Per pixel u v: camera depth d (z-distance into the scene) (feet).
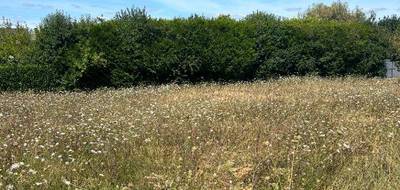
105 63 74.18
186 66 80.38
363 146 29.53
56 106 48.52
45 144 29.25
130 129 33.94
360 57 96.84
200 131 33.63
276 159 25.88
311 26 92.07
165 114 41.06
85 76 74.33
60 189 21.74
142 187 22.15
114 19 78.48
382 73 99.45
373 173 24.09
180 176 23.24
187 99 54.44
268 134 33.06
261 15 90.94
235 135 32.55
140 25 77.36
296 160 25.68
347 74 94.94
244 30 85.71
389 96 53.72
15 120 37.73
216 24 83.76
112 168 24.97
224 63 83.10
